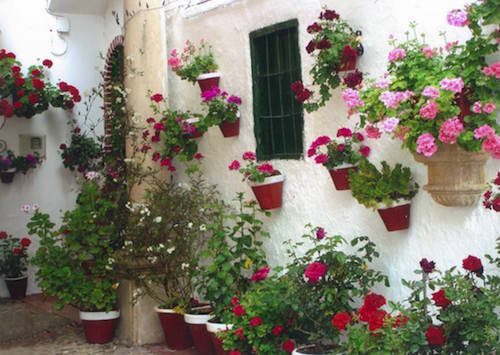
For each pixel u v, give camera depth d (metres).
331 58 4.78
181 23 6.93
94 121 9.63
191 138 6.73
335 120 5.16
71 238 6.74
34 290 9.30
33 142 9.22
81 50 9.59
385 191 4.48
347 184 4.89
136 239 6.37
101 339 6.80
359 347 3.99
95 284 6.73
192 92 6.88
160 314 6.32
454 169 4.00
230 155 6.38
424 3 4.41
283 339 4.90
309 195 5.45
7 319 7.91
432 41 4.37
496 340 3.65
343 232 5.13
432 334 3.74
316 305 4.80
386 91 4.04
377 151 4.77
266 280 5.14
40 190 9.30
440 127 3.81
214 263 5.66
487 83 3.74
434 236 4.41
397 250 4.68
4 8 9.03
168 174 6.90
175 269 6.31
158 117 6.87
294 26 5.57
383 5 4.70
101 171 8.15
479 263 3.78
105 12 9.68
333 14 4.85
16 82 8.66
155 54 6.89
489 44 3.78
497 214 3.99
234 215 5.95
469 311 3.70
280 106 5.82
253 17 5.99
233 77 6.28
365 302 4.04
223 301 5.65
